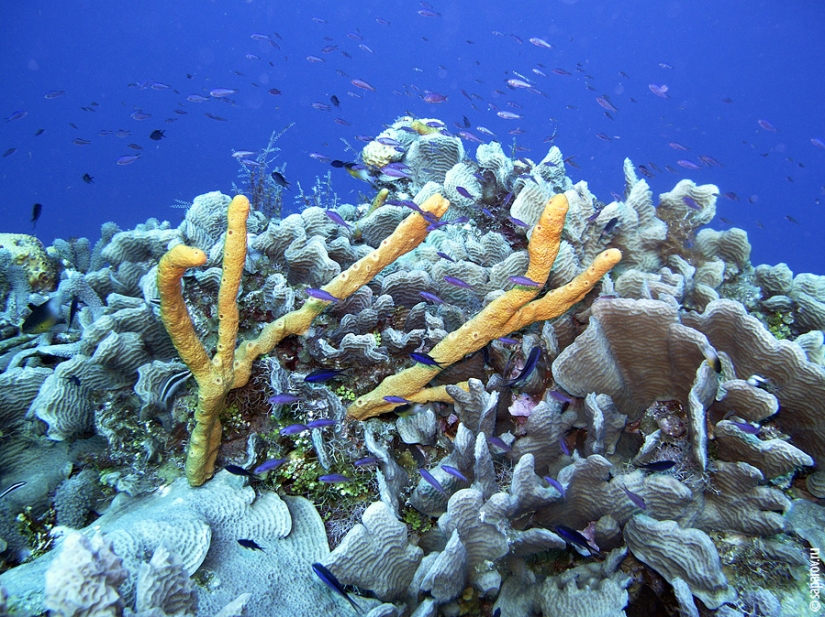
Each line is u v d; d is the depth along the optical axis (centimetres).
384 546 236
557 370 283
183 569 187
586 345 282
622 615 220
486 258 396
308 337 299
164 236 396
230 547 243
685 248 431
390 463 280
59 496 279
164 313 197
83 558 153
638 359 297
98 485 291
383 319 336
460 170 463
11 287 467
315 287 338
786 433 295
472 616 263
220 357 231
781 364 278
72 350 330
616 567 259
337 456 287
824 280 394
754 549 256
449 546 222
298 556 251
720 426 264
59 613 149
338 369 310
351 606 239
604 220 385
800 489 294
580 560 281
